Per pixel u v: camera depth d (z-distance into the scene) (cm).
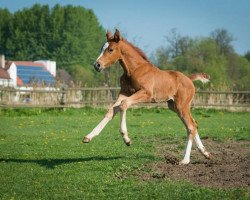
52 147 1555
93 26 10794
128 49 1226
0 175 1126
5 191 985
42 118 2705
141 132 1983
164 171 1142
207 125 2334
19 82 8738
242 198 906
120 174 1118
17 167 1216
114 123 2408
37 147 1559
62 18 10538
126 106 1186
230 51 7719
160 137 1822
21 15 10888
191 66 6806
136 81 1216
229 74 7144
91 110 3100
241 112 3228
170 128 2150
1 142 1688
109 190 986
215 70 6550
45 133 1967
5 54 10925
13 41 10806
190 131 1268
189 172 1128
